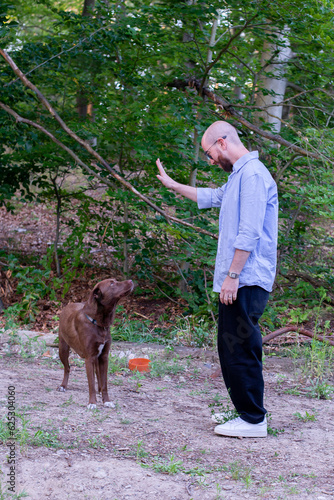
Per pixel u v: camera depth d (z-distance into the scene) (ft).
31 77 25.14
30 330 21.98
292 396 14.64
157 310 25.22
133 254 29.01
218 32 27.25
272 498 8.05
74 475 8.52
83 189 28.66
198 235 19.81
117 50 24.36
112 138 24.17
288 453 10.10
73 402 12.68
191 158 21.67
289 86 29.07
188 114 21.67
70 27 24.86
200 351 18.85
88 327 12.35
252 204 10.22
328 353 18.04
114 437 10.48
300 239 27.45
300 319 19.12
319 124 23.27
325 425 12.03
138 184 25.98
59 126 26.32
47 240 37.63
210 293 21.13
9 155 27.53
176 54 24.80
